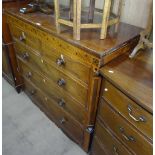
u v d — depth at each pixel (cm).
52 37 109
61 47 106
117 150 98
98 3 133
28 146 145
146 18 115
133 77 83
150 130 73
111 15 110
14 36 154
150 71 87
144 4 112
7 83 211
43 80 145
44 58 129
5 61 179
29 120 167
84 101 112
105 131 104
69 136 150
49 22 118
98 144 116
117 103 87
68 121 140
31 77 162
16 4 148
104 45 93
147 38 100
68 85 119
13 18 137
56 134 154
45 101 159
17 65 178
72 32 105
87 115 114
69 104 128
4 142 147
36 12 135
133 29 116
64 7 140
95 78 94
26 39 139
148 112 71
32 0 154
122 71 87
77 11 89
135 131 81
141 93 75
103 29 96
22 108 179
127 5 120
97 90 98
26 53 150
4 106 181
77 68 103
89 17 108
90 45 92
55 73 126
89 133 121
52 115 160
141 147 81
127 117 83
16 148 143
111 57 93
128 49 104
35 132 156
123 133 89
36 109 178
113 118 93
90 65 93
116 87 83
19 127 160
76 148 143
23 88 193
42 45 124
